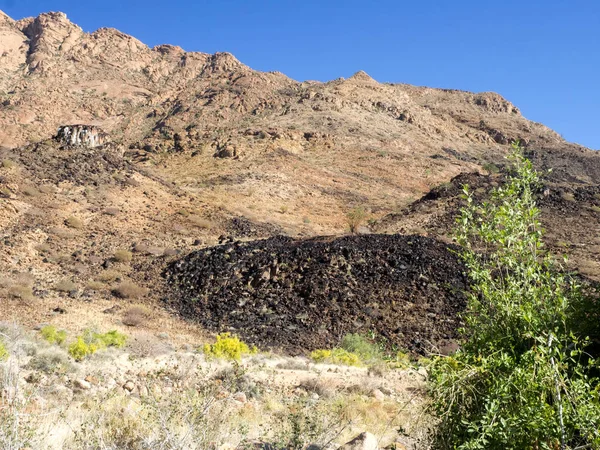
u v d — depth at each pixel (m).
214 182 61.19
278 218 49.75
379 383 11.17
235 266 27.61
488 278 3.84
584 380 2.96
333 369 14.41
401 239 28.62
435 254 26.66
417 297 23.31
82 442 4.33
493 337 3.52
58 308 21.66
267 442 5.25
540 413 2.80
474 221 4.13
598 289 3.69
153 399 5.00
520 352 3.48
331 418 6.75
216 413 5.61
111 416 5.37
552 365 2.97
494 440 2.90
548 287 3.63
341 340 20.86
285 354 19.17
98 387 9.10
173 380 10.48
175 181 60.69
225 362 14.24
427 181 75.44
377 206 60.06
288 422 6.50
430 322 21.64
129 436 4.45
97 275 28.08
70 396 7.71
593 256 29.70
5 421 3.69
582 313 3.49
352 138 91.81
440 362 3.39
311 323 22.38
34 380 7.94
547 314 3.47
